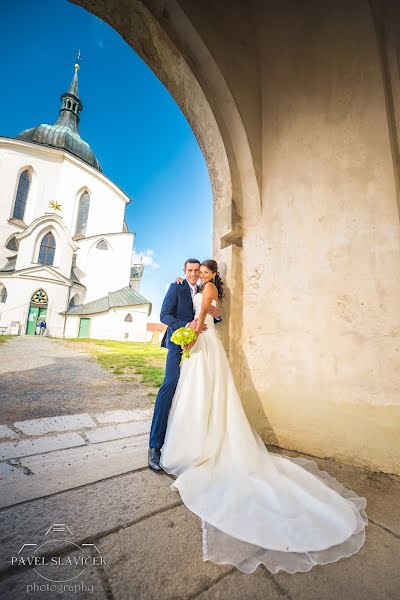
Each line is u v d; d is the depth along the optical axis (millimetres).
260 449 2098
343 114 2600
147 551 1272
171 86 3166
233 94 2859
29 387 5500
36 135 32781
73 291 26844
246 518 1466
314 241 2629
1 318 22906
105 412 3760
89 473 1983
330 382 2414
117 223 32188
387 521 1545
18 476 1898
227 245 3062
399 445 2100
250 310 2930
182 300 2582
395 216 2264
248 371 2857
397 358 2162
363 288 2348
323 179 2648
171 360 2406
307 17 2895
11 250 26609
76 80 38969
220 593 1074
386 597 1068
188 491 1676
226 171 3086
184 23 2648
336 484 1887
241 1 3158
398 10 2469
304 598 1062
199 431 2021
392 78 2416
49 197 28750
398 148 2357
